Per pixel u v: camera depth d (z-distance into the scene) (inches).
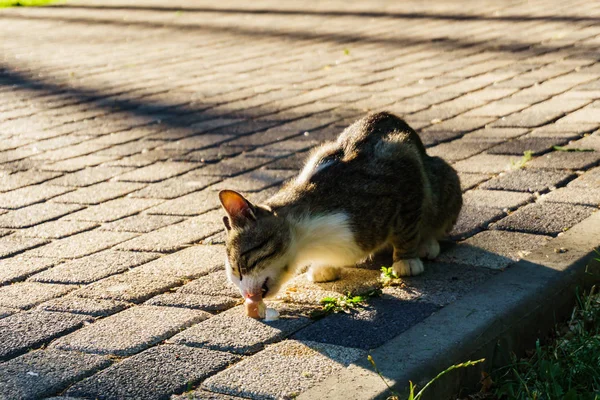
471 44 169.6
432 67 150.3
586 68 139.2
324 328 75.4
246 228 78.8
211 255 86.8
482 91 129.2
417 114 118.3
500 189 94.7
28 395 70.1
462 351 72.2
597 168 97.3
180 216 94.6
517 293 77.0
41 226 94.0
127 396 69.7
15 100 143.3
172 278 83.3
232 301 79.7
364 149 84.4
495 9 214.5
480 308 75.6
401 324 75.2
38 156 112.3
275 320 77.0
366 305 78.0
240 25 217.2
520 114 115.2
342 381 69.6
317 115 122.3
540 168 98.5
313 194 81.4
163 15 245.3
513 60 150.7
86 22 240.2
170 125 122.0
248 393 69.3
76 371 72.2
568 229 85.5
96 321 77.7
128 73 162.4
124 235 91.3
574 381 72.7
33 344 75.3
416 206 83.0
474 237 86.4
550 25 184.4
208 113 127.7
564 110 115.1
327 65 158.9
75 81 156.9
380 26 200.5
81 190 102.0
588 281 80.7
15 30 231.3
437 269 82.3
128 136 117.8
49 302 80.4
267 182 101.0
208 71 160.2
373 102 127.3
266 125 118.7
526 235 85.6
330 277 83.1
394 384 69.2
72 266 86.0
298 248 80.4
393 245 83.6
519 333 75.5
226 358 72.9
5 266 86.4
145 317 77.9
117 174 105.8
